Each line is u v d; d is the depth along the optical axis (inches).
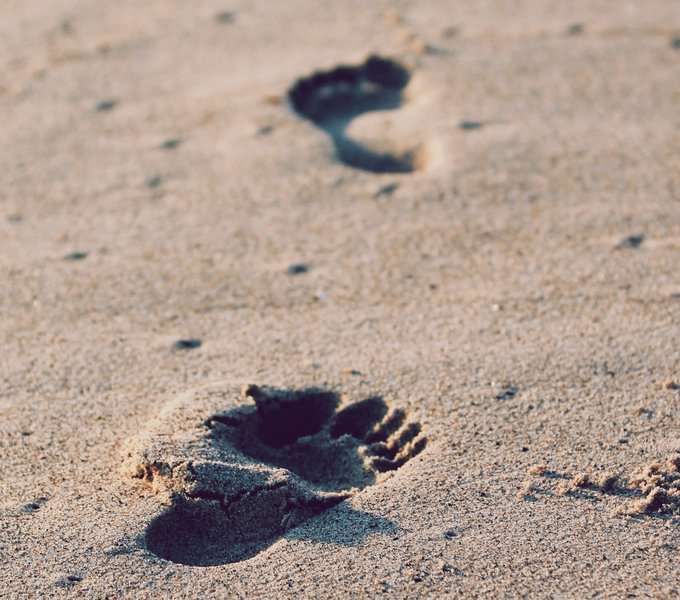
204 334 51.9
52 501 46.6
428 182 58.1
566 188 57.4
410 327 51.9
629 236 55.1
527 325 51.8
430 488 46.7
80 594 44.5
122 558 45.2
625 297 52.7
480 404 49.0
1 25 69.6
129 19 69.7
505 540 45.4
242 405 48.6
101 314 52.7
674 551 45.2
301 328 52.0
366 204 57.2
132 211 57.2
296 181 58.4
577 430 48.2
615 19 68.0
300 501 46.3
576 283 53.3
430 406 49.0
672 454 47.3
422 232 55.7
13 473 47.4
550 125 60.6
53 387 50.1
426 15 68.9
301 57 65.1
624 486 46.6
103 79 64.8
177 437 47.4
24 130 61.7
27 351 51.4
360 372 50.2
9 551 45.4
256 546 45.9
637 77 63.5
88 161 59.9
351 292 53.4
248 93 63.0
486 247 55.0
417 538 45.6
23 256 55.3
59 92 64.1
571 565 44.9
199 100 63.0
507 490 46.6
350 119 62.4
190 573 45.0
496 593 44.4
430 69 64.1
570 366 50.1
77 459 47.8
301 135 60.7
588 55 65.1
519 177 58.0
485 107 61.7
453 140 59.9
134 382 50.1
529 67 64.3
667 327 51.4
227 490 46.3
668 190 57.1
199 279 54.1
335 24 68.1
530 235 55.4
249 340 51.6
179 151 60.2
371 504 46.4
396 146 60.2
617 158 58.7
